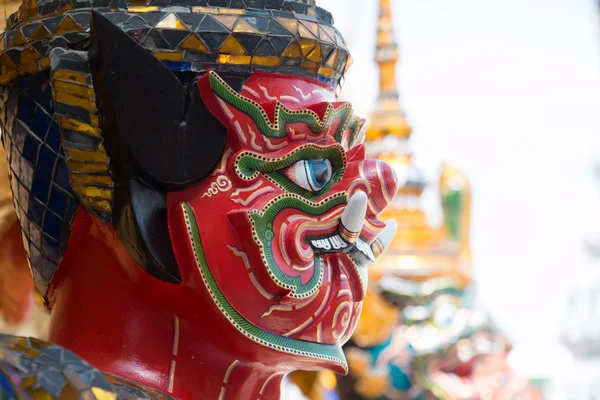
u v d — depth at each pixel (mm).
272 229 1745
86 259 1823
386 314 3578
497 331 3688
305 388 3324
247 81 1802
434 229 3850
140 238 1688
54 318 1878
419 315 3643
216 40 1755
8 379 1409
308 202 1786
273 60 1800
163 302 1789
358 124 1955
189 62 1755
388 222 2012
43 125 1812
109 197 1713
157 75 1684
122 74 1651
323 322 1821
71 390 1438
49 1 1830
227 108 1732
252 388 1857
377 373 3510
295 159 1780
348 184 1836
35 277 1916
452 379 3590
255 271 1736
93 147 1687
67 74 1661
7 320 2240
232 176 1747
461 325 3631
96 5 1783
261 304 1754
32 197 1837
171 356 1794
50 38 1776
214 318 1759
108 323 1799
